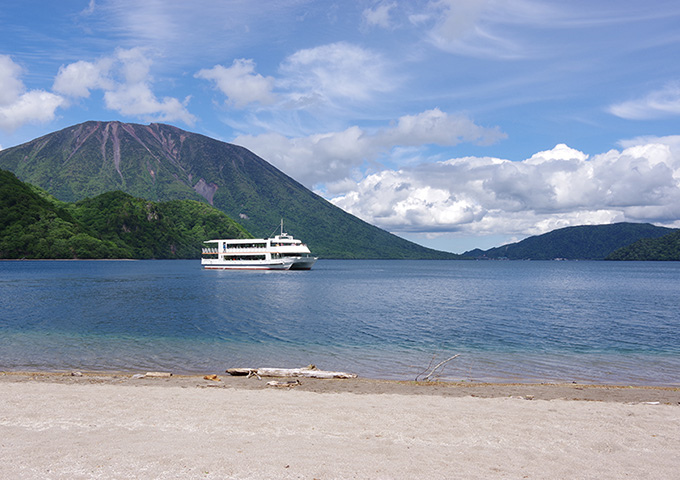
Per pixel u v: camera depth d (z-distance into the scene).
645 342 32.66
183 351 27.94
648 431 12.14
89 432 11.32
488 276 159.62
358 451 10.13
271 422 12.39
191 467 9.00
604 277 153.38
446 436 11.39
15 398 15.07
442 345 30.88
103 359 25.38
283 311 50.00
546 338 34.16
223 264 147.88
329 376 20.44
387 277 142.50
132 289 79.00
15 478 8.41
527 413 13.87
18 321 40.50
